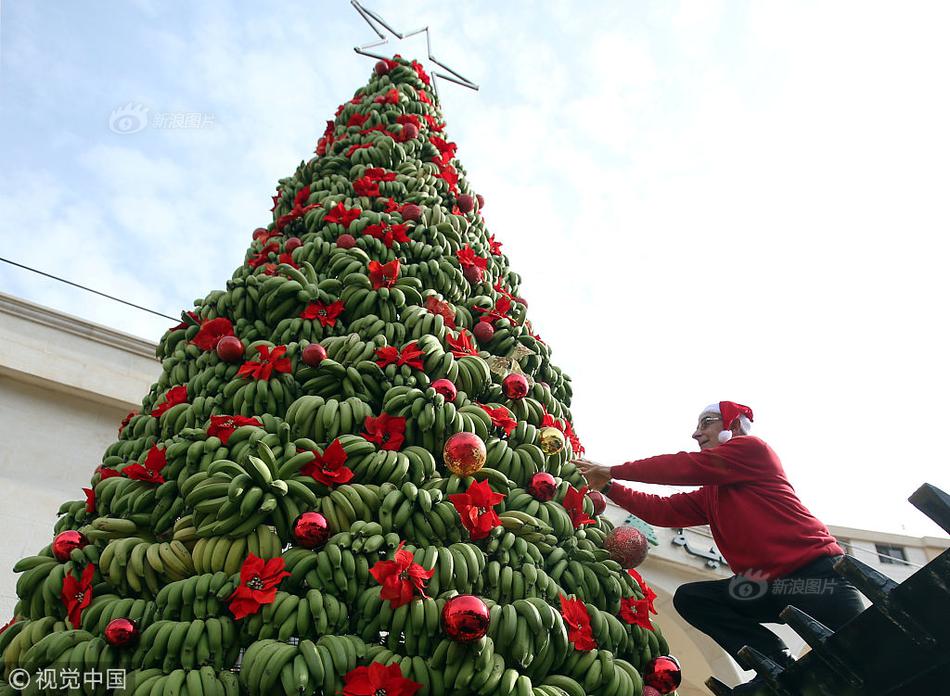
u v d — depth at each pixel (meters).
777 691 3.10
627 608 3.40
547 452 3.76
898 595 2.59
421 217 4.75
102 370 7.29
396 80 6.70
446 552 3.02
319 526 2.97
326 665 2.64
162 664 2.71
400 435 3.43
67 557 3.15
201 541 3.00
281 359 3.62
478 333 4.28
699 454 3.66
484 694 2.74
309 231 4.76
